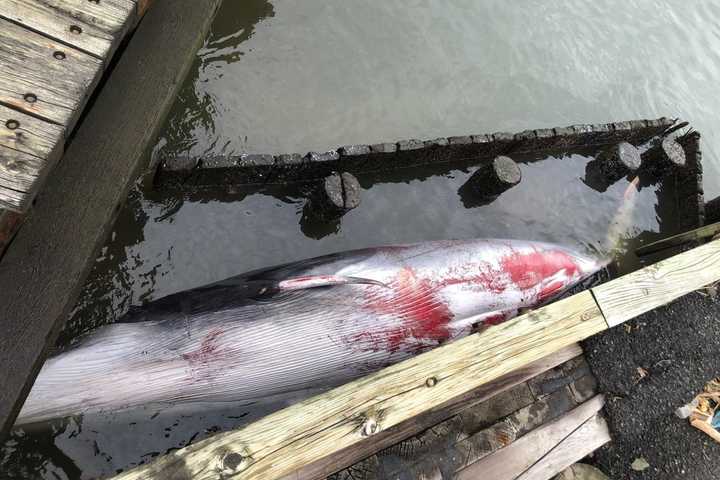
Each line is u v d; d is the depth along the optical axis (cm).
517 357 346
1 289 270
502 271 454
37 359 271
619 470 406
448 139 492
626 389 421
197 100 462
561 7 653
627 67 658
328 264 411
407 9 577
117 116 319
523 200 537
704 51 705
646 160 578
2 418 258
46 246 283
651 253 543
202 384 350
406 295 412
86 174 302
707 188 633
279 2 524
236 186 437
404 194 498
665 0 714
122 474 253
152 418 360
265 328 363
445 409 371
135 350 338
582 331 372
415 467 348
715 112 676
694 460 418
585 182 566
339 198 416
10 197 232
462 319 430
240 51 496
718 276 428
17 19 257
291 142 486
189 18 354
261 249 437
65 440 344
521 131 582
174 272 405
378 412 299
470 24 600
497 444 372
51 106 250
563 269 484
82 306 371
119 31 278
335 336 382
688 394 436
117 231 396
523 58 611
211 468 262
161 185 411
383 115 532
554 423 394
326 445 285
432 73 566
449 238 498
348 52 538
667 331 450
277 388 372
